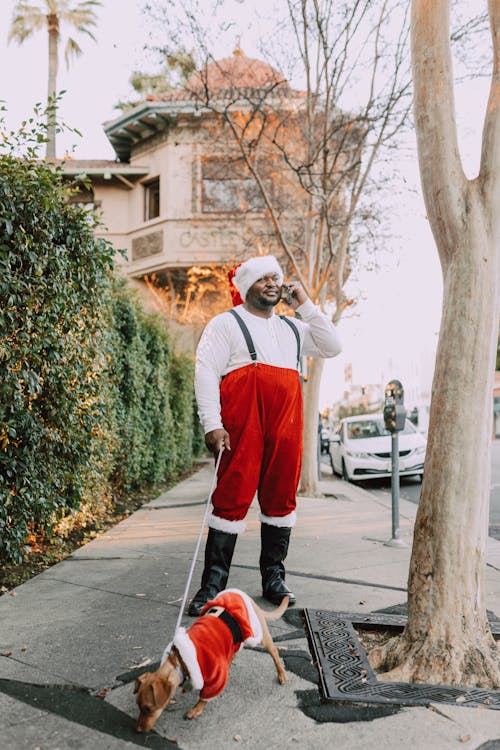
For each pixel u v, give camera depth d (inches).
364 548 245.6
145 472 424.2
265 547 169.3
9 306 172.2
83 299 227.6
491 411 129.0
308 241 481.1
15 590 177.5
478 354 125.3
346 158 464.8
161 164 818.2
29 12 989.8
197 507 360.5
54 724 100.2
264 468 162.1
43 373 201.5
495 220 127.0
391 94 400.2
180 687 114.7
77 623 147.7
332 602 168.2
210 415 153.3
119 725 100.4
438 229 129.6
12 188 174.2
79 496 234.8
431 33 127.8
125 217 859.4
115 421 327.9
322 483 541.0
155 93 809.5
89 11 1008.2
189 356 695.1
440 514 125.3
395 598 172.6
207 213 787.4
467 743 95.5
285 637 141.5
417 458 542.9
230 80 442.6
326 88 411.8
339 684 114.6
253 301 161.9
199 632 99.9
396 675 119.9
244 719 103.3
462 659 120.1
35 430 191.5
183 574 197.2
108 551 232.8
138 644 133.6
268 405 156.3
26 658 126.0
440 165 127.3
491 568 217.8
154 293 804.6
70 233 211.9
